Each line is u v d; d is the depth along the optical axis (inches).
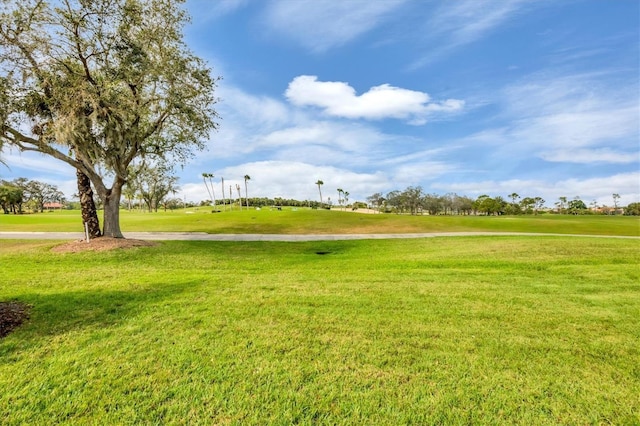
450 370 148.4
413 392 132.0
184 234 970.7
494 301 246.8
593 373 146.6
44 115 533.0
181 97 592.7
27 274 343.6
